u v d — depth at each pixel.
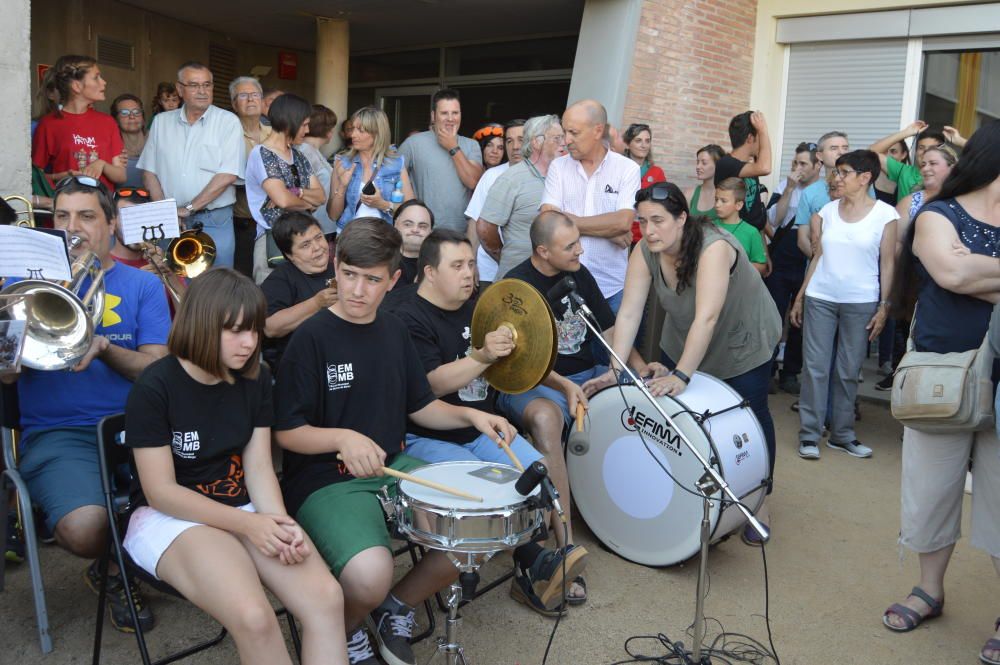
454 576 2.75
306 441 2.63
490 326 3.10
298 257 3.88
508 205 4.75
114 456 2.61
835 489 4.86
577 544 3.87
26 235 2.67
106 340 2.90
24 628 2.99
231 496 2.52
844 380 5.41
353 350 2.74
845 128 8.11
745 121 5.60
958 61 7.50
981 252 2.95
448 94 5.44
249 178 4.84
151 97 8.77
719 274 3.48
